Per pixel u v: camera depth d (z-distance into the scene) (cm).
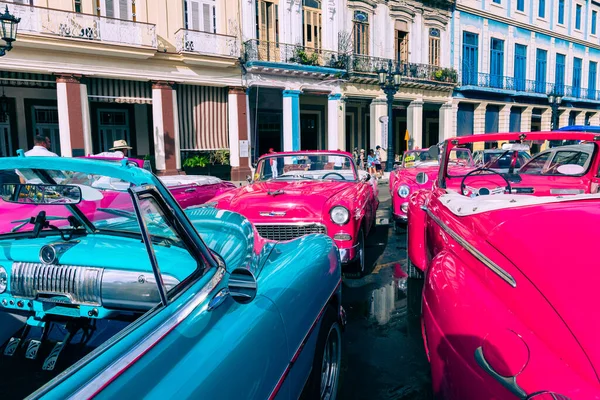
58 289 198
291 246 247
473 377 151
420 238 414
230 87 1739
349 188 505
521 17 2783
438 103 2466
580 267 158
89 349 190
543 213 200
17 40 1239
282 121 2091
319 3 1962
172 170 1606
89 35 1367
